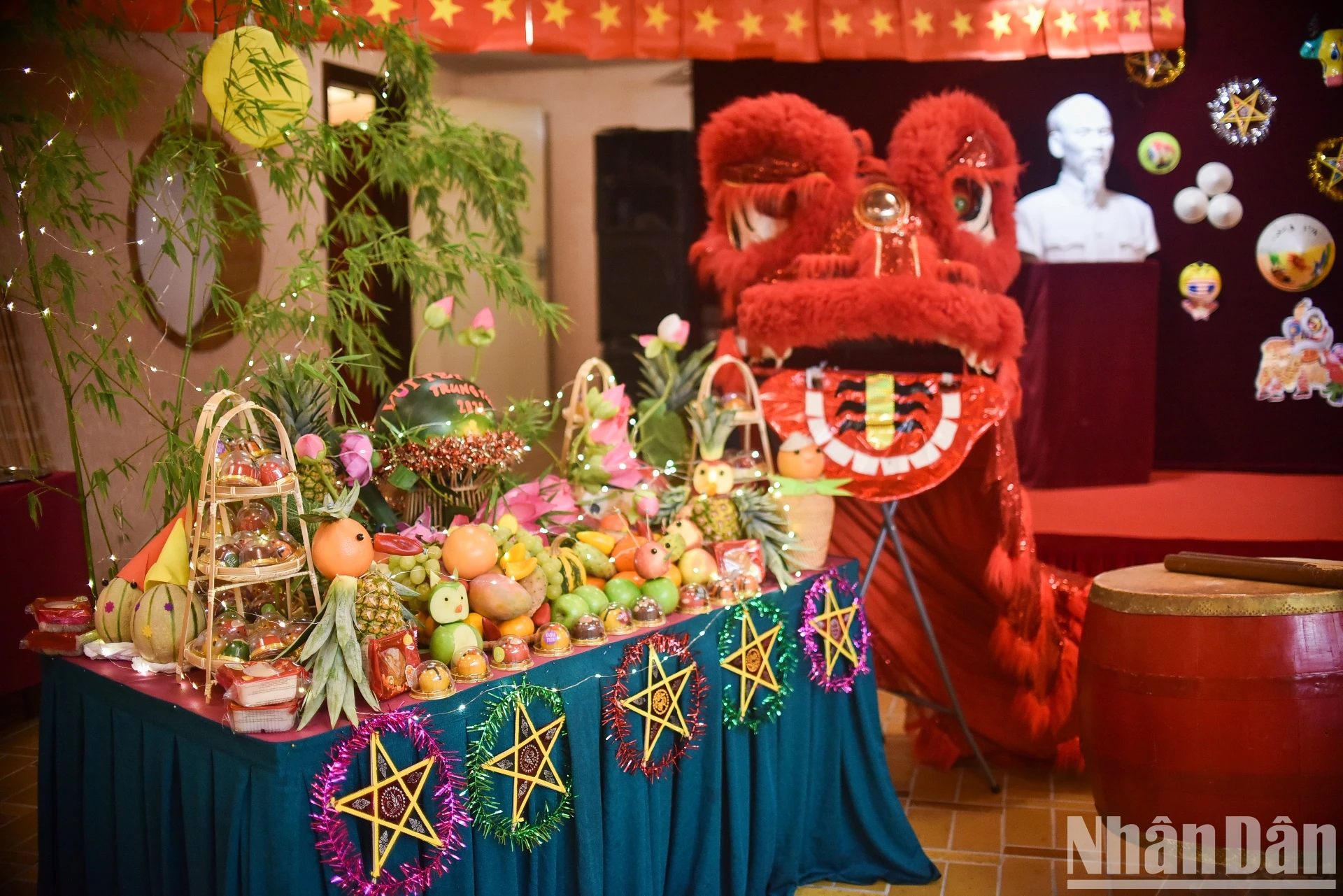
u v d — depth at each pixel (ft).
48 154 10.69
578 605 8.25
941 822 11.38
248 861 6.35
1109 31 14.15
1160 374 16.30
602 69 17.06
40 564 13.38
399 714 6.72
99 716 7.55
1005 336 11.52
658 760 8.51
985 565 12.41
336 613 6.84
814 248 12.46
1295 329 15.75
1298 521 13.91
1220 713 9.11
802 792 9.82
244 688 6.33
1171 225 16.02
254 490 6.94
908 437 11.35
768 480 10.43
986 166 12.55
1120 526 13.99
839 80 16.85
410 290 15.98
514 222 13.62
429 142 12.57
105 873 7.62
